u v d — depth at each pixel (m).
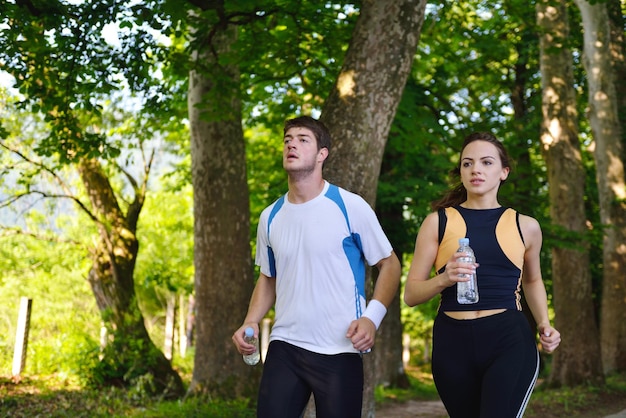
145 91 8.51
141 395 10.77
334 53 10.39
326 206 3.56
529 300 3.72
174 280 16.88
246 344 3.71
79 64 8.03
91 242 14.61
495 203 3.63
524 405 3.27
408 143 13.95
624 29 17.95
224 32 9.30
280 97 14.03
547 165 15.18
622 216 16.81
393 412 12.70
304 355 3.51
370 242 3.61
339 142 6.54
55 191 13.47
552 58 15.04
